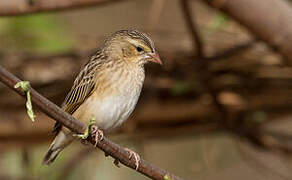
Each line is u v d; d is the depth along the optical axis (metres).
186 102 12.60
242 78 12.31
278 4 10.18
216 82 12.30
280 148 12.86
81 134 7.32
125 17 14.00
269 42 10.28
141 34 9.71
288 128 13.05
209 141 13.39
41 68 12.21
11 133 12.30
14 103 12.27
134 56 9.52
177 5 13.76
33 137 12.43
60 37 12.43
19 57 12.23
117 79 9.37
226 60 12.15
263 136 12.80
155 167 7.92
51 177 12.68
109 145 7.77
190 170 13.43
